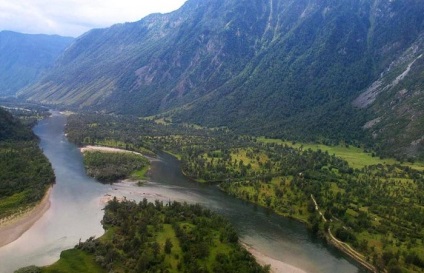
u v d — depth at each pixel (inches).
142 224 6958.7
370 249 7096.5
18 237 6914.4
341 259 6963.6
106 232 7052.2
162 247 6245.1
